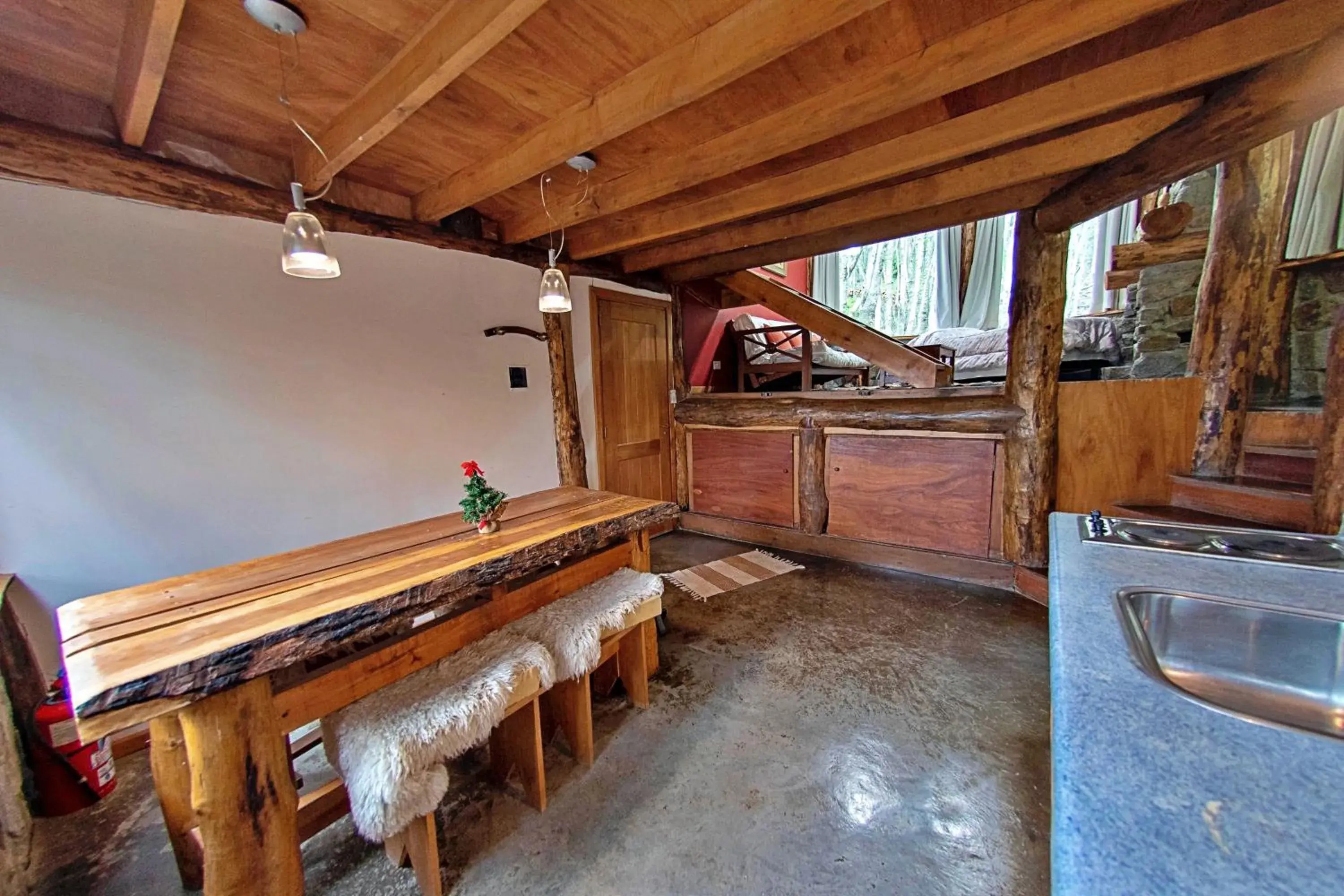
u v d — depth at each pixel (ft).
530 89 5.33
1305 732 2.00
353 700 4.17
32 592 5.47
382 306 8.23
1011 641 7.82
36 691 5.34
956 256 21.67
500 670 4.59
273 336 7.09
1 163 5.12
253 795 3.59
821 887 4.15
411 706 4.15
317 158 6.40
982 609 8.91
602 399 12.07
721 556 12.12
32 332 5.40
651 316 13.33
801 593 9.85
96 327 5.76
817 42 4.68
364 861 4.60
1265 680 3.08
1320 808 1.64
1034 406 8.90
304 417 7.45
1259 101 4.65
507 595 5.49
